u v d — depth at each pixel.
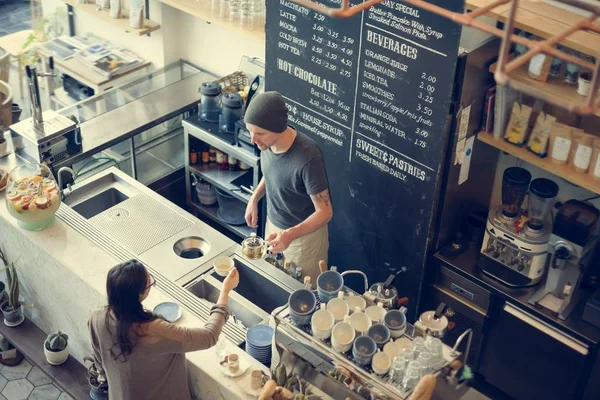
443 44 3.75
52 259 4.02
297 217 4.16
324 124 4.57
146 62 6.04
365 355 3.06
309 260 4.24
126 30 5.70
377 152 4.33
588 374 4.02
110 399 3.43
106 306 3.17
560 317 3.99
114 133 5.07
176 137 5.62
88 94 6.04
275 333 3.32
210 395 3.49
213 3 5.16
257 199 4.38
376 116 4.24
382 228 4.53
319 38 4.32
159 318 3.16
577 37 3.52
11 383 4.52
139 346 3.10
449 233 4.45
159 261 4.06
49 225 4.21
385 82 4.10
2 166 4.62
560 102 1.85
